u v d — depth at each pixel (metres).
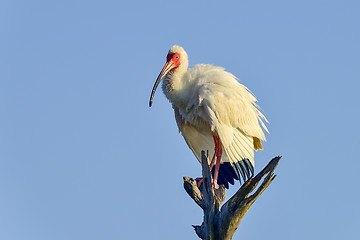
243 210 10.58
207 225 11.02
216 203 11.09
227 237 10.80
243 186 10.78
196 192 11.37
